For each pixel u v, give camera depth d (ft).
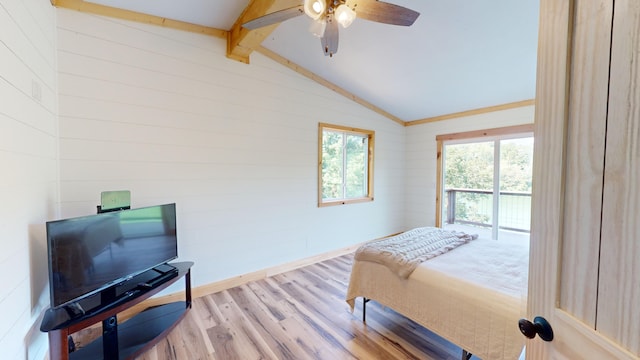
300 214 11.87
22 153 4.87
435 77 11.05
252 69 10.21
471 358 6.01
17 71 4.68
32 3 5.37
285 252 11.40
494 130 13.21
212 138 9.31
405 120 16.74
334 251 13.35
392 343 6.61
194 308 8.26
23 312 4.83
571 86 1.89
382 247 7.55
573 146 1.87
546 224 2.13
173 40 8.48
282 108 11.14
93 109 7.24
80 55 7.04
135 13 7.77
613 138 1.59
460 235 8.72
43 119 5.88
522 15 7.00
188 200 8.86
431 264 6.46
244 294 9.24
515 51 8.64
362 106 14.38
